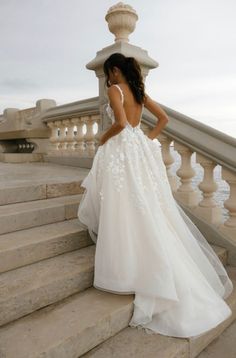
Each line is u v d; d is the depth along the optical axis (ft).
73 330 5.28
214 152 9.17
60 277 6.36
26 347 4.80
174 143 10.37
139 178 6.77
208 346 6.44
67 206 9.11
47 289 6.11
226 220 9.79
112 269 6.43
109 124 12.37
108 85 7.77
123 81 7.38
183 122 10.10
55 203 9.15
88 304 6.21
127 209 6.54
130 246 6.39
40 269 6.75
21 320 5.62
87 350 5.44
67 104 15.92
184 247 7.27
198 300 6.40
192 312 6.15
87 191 7.79
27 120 19.57
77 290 6.72
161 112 8.02
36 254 7.13
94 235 8.09
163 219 6.93
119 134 7.15
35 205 8.84
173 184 10.89
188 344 5.76
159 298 6.25
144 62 11.41
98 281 6.63
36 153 18.95
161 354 5.37
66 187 10.39
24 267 6.84
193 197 10.45
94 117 14.19
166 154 10.77
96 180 7.61
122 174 6.71
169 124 10.25
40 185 9.65
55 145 17.92
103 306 6.12
